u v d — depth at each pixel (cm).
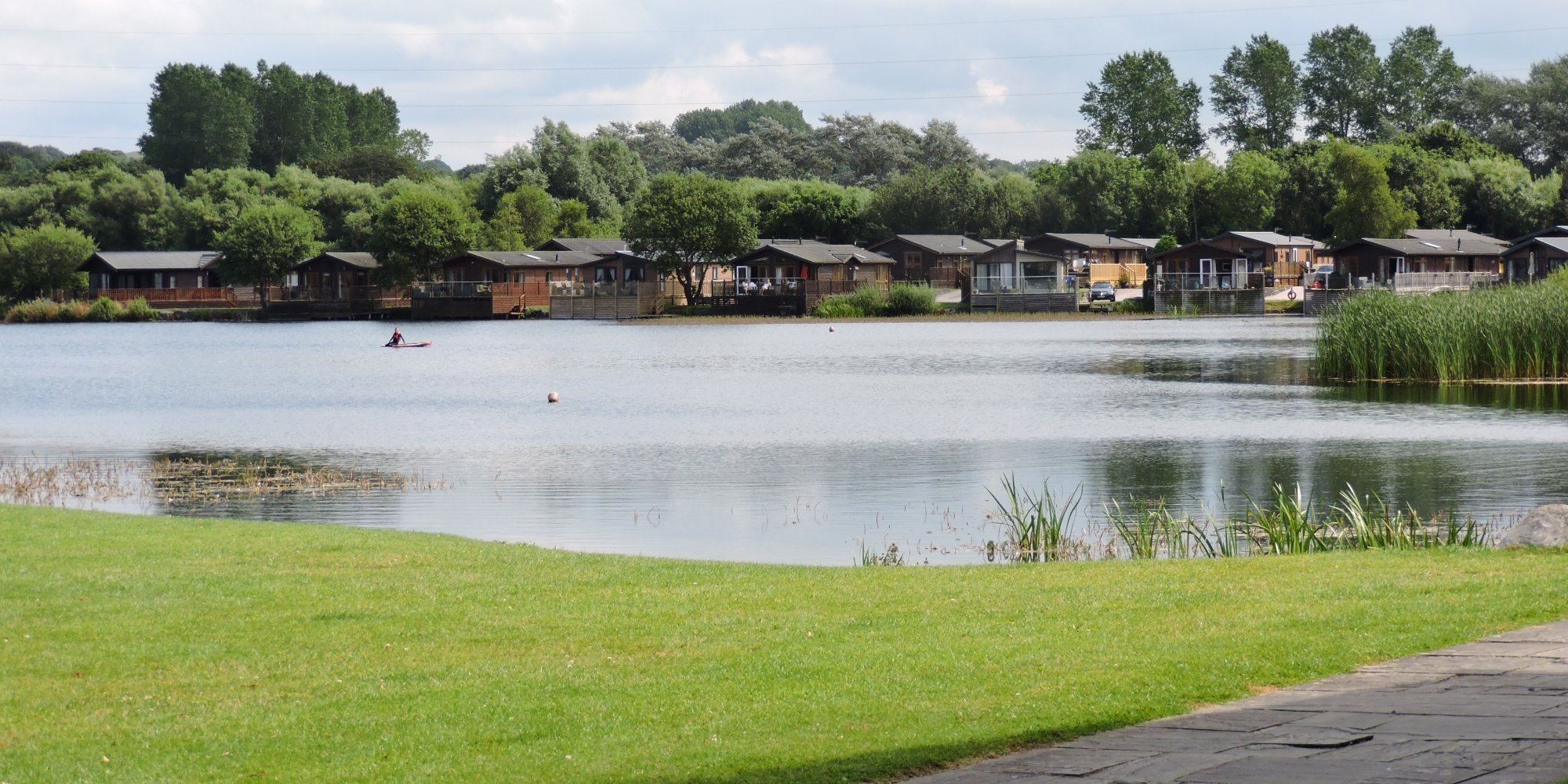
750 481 3309
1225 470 3394
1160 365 6925
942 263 14750
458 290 13988
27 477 3469
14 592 1702
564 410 5116
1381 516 2686
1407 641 1298
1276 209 16912
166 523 2336
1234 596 1558
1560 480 3136
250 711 1202
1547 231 14162
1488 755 930
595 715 1162
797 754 1038
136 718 1190
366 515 2862
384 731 1138
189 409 5291
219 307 15775
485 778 1015
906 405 5153
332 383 6506
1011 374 6538
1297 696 1137
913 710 1142
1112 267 15225
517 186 17962
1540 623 1352
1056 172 19662
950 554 2411
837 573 1831
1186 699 1151
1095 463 3541
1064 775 952
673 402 5359
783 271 13712
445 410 5175
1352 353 5775
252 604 1634
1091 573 1777
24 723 1180
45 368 7594
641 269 14488
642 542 2547
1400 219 14288
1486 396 5031
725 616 1542
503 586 1742
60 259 15662
